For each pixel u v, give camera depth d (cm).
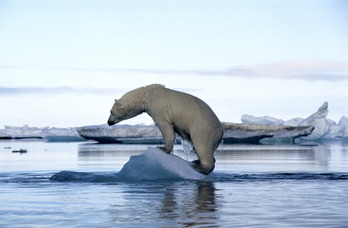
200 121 1859
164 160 1769
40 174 2003
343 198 1162
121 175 1756
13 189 1407
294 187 1433
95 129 6128
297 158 3044
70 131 8856
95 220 858
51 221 851
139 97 1978
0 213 939
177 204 1060
